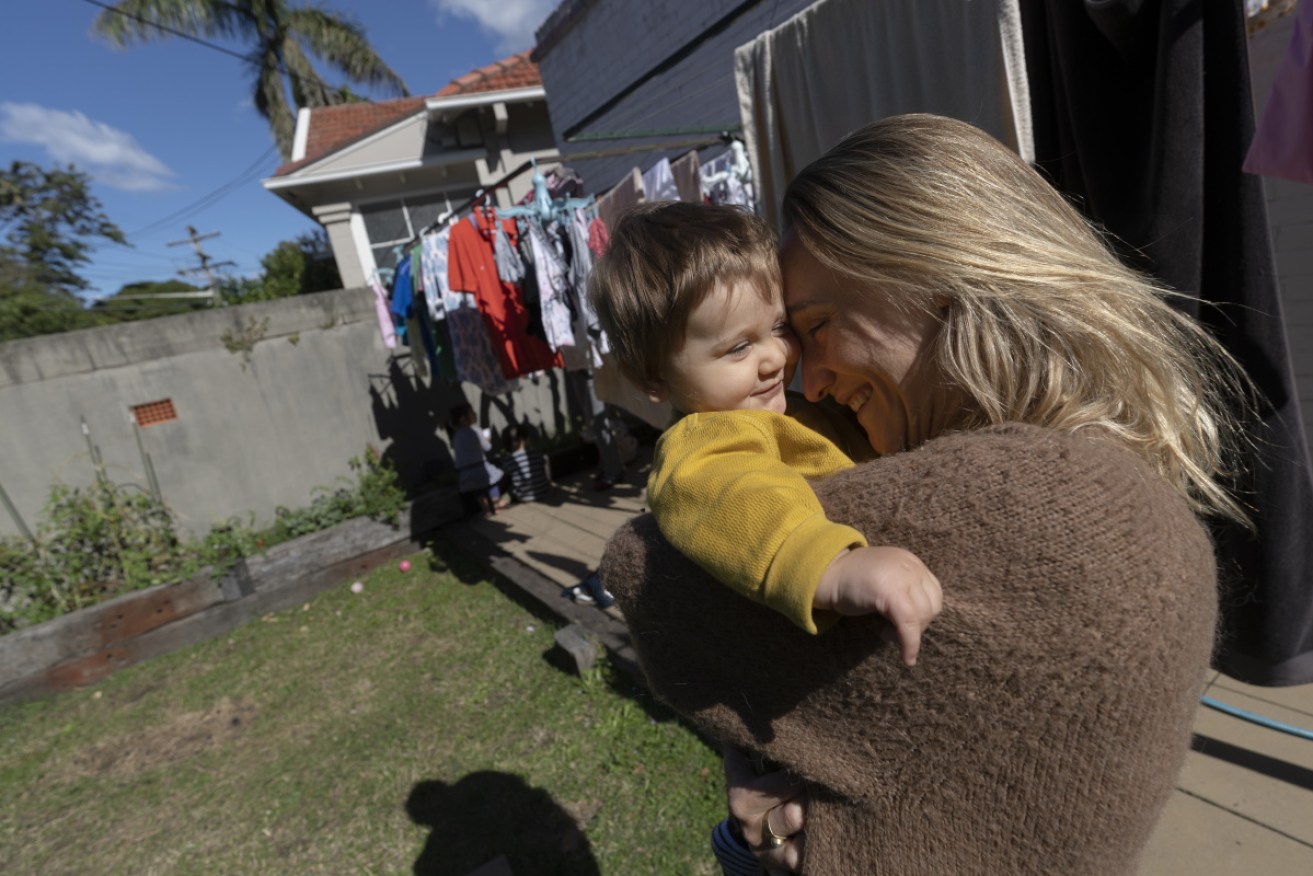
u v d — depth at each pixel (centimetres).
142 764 397
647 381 96
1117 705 57
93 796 374
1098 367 65
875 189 69
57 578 548
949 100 212
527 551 544
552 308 385
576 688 373
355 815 318
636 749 313
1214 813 200
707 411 90
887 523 61
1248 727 224
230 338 681
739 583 62
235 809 340
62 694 501
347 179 1043
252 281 1841
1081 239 70
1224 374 172
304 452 725
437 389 806
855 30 236
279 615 581
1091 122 179
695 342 85
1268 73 227
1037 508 55
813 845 73
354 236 1092
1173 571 56
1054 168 202
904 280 67
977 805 62
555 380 896
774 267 84
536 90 980
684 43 547
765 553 60
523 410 873
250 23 1493
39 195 2114
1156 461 68
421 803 315
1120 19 161
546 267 382
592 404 660
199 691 472
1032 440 59
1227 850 189
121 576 572
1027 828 61
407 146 1051
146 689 489
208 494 675
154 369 645
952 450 61
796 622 58
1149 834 65
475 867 273
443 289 490
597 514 607
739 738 75
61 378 604
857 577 54
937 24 209
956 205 66
